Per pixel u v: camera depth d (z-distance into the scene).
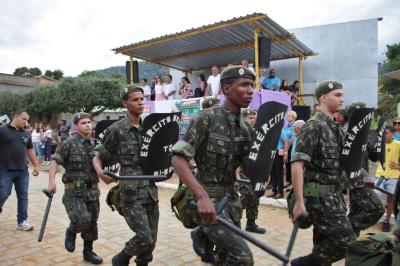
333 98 3.32
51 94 22.25
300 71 14.02
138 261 3.62
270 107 2.81
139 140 3.66
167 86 13.74
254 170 2.73
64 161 4.39
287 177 8.30
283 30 11.05
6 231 5.85
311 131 3.12
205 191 2.46
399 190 4.27
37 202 8.23
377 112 13.31
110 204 3.84
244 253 2.45
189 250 4.85
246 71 2.62
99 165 3.70
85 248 4.49
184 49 13.66
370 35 13.55
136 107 3.70
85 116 4.43
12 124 5.91
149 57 14.78
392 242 2.47
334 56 14.12
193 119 2.62
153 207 3.63
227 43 12.85
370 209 4.05
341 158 3.37
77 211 4.20
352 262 2.54
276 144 2.88
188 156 2.47
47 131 17.05
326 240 3.21
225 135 2.61
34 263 4.46
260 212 6.82
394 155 5.61
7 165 5.78
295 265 3.42
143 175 3.54
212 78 11.55
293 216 2.99
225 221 2.31
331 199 3.15
